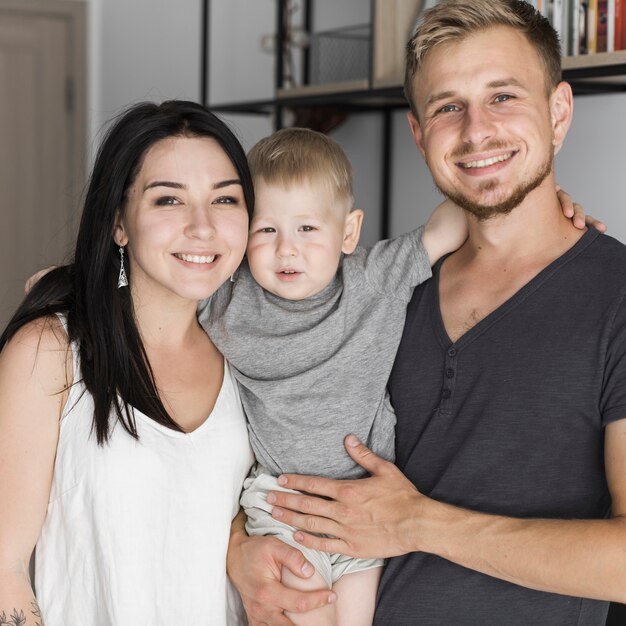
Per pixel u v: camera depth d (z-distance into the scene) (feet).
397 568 5.18
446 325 5.26
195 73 14.99
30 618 4.78
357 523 5.04
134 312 5.21
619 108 9.07
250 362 5.57
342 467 5.45
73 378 4.99
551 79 5.17
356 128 12.55
